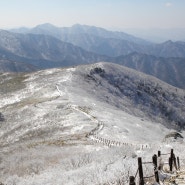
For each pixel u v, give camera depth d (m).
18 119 84.69
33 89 130.62
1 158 38.16
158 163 15.71
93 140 50.84
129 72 187.75
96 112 79.69
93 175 16.30
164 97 181.88
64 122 71.12
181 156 22.00
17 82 148.75
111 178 14.63
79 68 159.12
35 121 78.62
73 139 52.03
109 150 29.36
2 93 136.38
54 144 46.03
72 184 15.59
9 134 76.06
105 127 63.81
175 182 13.36
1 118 87.75
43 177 20.48
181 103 184.75
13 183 21.08
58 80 136.38
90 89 136.00
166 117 163.00
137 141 53.97
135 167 16.27
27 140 64.31
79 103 90.75
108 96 139.62
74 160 27.00
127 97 157.25
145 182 13.34
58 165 27.00
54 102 94.12
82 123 67.69
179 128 159.50
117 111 93.94
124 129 65.38
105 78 163.00
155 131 77.00
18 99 121.81
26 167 29.47
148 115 153.25
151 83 189.50
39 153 37.41
